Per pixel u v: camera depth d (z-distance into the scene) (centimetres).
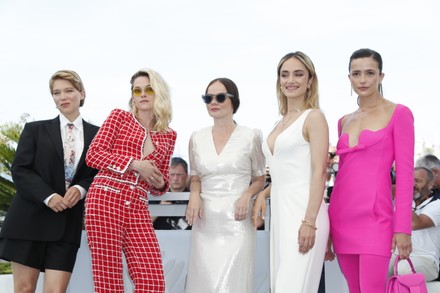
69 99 365
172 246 391
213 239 359
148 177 325
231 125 376
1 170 1159
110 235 318
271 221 336
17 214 353
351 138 325
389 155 314
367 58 326
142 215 331
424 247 416
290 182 323
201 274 357
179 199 389
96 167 323
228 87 371
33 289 356
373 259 304
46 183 355
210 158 367
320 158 313
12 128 1193
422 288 300
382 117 319
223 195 362
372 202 308
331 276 377
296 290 308
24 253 348
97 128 375
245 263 354
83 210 366
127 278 373
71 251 356
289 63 335
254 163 371
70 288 390
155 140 344
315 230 310
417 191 462
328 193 381
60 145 361
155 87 342
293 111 338
